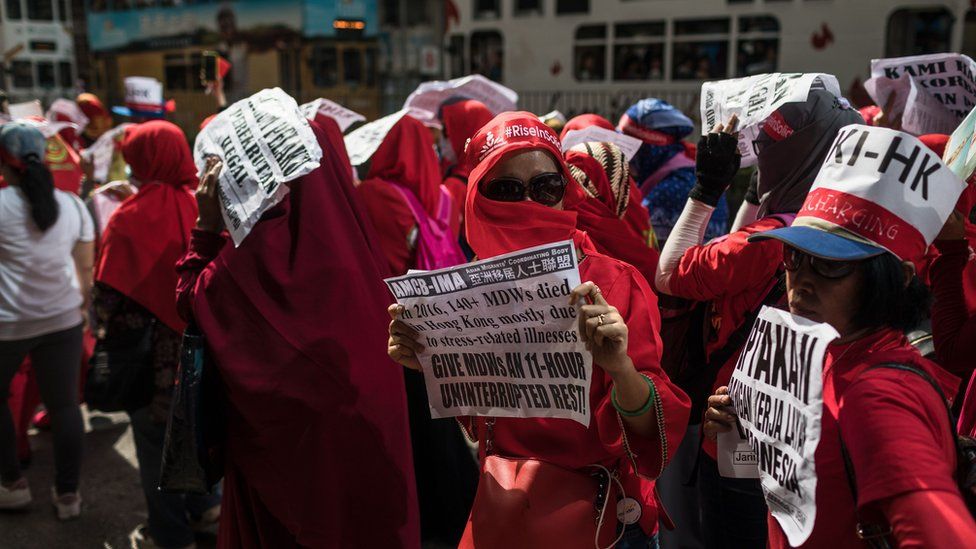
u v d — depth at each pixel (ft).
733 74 32.89
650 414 5.74
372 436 8.28
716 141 7.98
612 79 35.55
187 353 8.09
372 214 11.75
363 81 37.06
